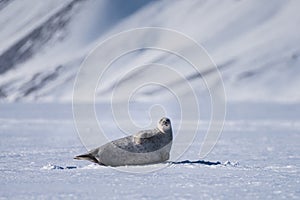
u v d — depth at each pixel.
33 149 60.09
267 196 27.16
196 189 29.17
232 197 26.81
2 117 156.62
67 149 60.16
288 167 40.47
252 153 57.69
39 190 28.66
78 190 28.66
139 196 26.92
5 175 34.66
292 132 99.25
